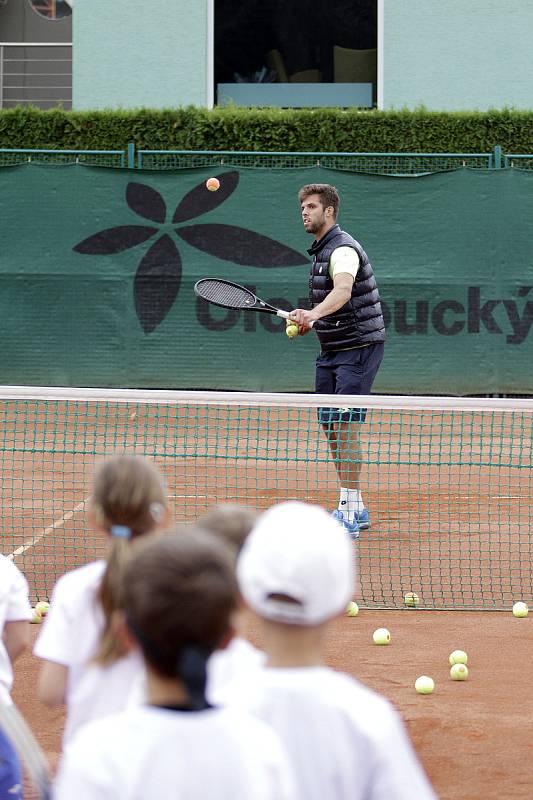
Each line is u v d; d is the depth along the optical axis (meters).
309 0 39.81
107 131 35.53
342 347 18.14
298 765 4.65
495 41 38.59
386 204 33.84
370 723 4.68
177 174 34.03
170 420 30.39
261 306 17.81
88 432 28.41
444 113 35.06
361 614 14.19
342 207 33.97
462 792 8.70
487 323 33.66
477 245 33.69
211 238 34.09
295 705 4.70
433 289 33.75
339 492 20.12
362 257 17.92
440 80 38.91
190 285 34.09
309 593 4.64
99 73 39.44
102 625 6.39
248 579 4.77
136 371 34.16
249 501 20.97
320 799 4.63
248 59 39.91
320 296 18.25
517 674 11.72
